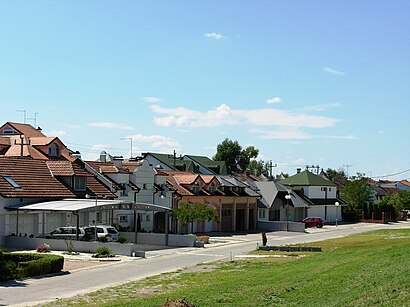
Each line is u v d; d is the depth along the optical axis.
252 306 16.70
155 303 18.50
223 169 99.62
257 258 36.25
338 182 123.75
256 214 73.50
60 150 57.22
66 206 41.12
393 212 99.81
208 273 28.83
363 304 14.84
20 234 42.31
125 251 38.25
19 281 26.55
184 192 62.38
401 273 18.95
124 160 75.31
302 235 62.88
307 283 20.25
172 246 46.62
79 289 24.47
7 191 41.47
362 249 34.94
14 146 55.78
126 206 43.91
